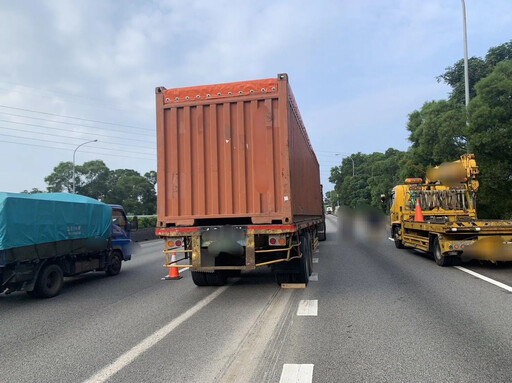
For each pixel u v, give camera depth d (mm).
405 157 26984
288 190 8117
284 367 4555
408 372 4312
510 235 10547
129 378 4406
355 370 4414
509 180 17203
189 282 10617
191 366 4676
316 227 17656
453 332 5578
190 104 8586
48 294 9273
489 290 8117
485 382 4031
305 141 12047
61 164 50438
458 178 14102
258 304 7629
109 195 52031
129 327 6453
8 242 8180
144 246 24750
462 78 27484
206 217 8414
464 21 19953
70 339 5957
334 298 7895
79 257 10797
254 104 8344
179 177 8609
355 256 14711
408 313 6617
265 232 8078
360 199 63375
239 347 5258
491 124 16547
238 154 8344
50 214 9484
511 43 26891
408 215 15703
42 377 4539
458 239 10969
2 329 6703
